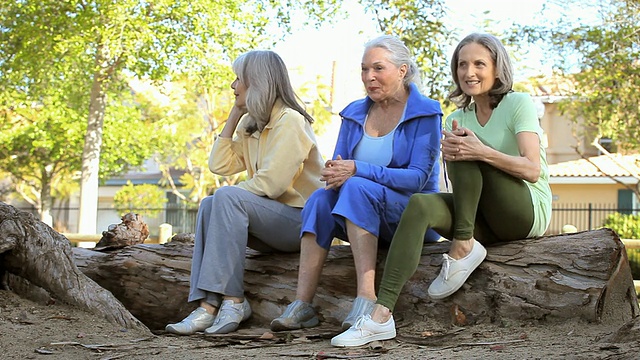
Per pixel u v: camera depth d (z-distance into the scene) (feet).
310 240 13.93
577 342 11.59
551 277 13.15
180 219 94.12
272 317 14.99
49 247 14.93
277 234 14.96
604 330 12.48
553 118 91.35
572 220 86.69
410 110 14.26
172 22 57.67
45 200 97.66
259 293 15.14
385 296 12.66
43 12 59.31
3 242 14.56
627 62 57.98
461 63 13.84
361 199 13.24
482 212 13.47
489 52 13.66
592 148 90.68
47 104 76.64
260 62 15.02
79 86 73.26
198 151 93.40
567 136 91.20
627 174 82.43
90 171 64.75
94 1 55.62
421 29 43.32
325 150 88.07
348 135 14.88
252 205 14.60
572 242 13.39
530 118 13.52
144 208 88.84
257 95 14.87
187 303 15.99
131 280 16.35
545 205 13.76
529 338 12.35
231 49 57.62
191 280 14.58
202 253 14.66
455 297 13.58
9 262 14.88
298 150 14.79
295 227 15.03
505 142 13.76
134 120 83.46
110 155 86.74
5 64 63.00
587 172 83.61
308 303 13.99
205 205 14.76
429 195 13.00
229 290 14.34
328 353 11.81
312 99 85.35
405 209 12.88
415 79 14.67
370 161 14.46
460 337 12.79
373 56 14.28
